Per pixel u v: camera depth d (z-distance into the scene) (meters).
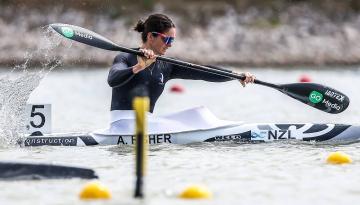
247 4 137.25
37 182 28.02
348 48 129.25
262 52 125.75
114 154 34.38
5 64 112.75
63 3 128.75
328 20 135.62
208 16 132.88
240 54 124.88
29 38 121.56
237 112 58.72
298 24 133.62
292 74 102.62
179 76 38.75
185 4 135.75
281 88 40.03
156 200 25.31
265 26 131.88
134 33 123.81
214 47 125.94
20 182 28.03
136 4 131.25
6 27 124.44
